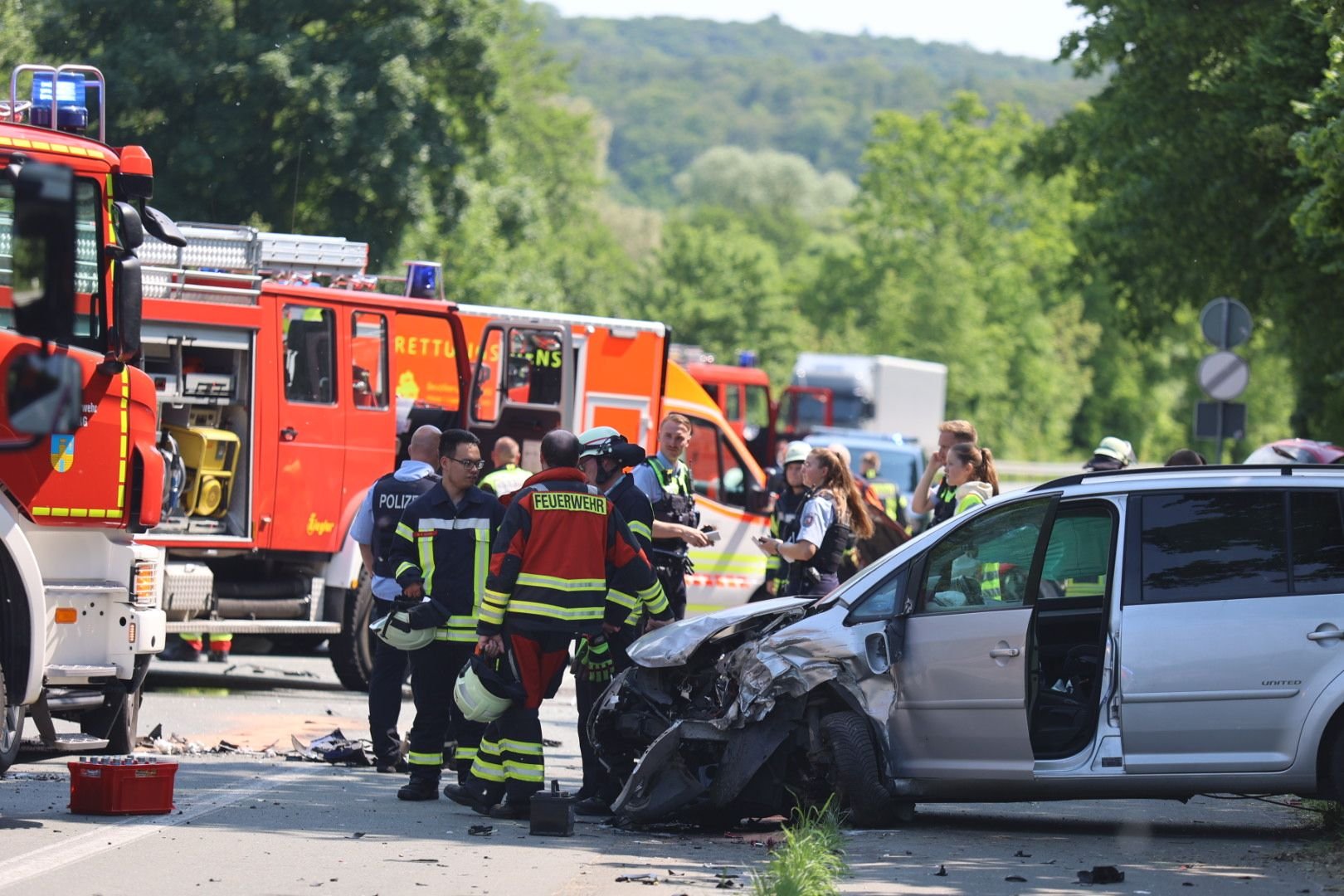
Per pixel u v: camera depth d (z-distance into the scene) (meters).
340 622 40.41
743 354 87.88
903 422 127.56
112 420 25.88
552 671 24.20
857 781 23.97
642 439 50.34
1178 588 23.38
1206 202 62.91
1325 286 64.62
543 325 45.47
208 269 40.03
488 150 103.50
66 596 25.91
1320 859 21.52
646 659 24.58
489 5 90.94
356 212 85.69
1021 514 24.47
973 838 23.55
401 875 19.92
